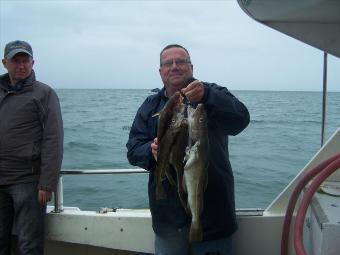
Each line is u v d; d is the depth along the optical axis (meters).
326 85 3.17
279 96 64.31
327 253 2.28
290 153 14.38
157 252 2.92
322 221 2.31
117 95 84.31
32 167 3.43
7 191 3.45
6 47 3.46
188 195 2.42
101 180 9.99
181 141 2.42
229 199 2.77
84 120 28.80
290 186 3.24
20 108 3.40
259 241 3.24
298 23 2.97
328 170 2.53
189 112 2.39
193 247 2.82
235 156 13.77
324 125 3.23
